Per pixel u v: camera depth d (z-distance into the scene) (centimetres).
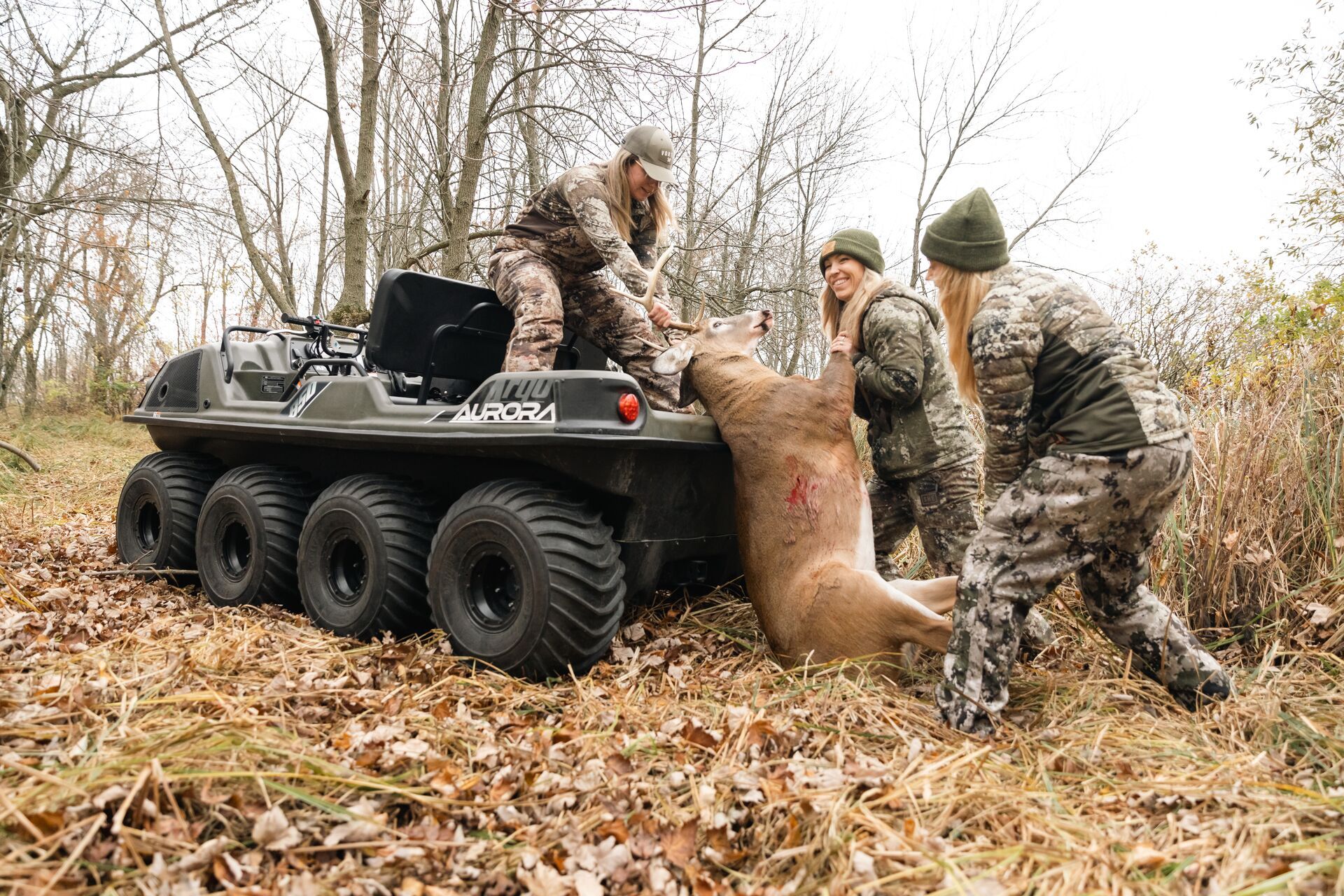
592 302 457
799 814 215
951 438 361
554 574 330
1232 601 376
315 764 232
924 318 360
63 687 288
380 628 386
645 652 370
